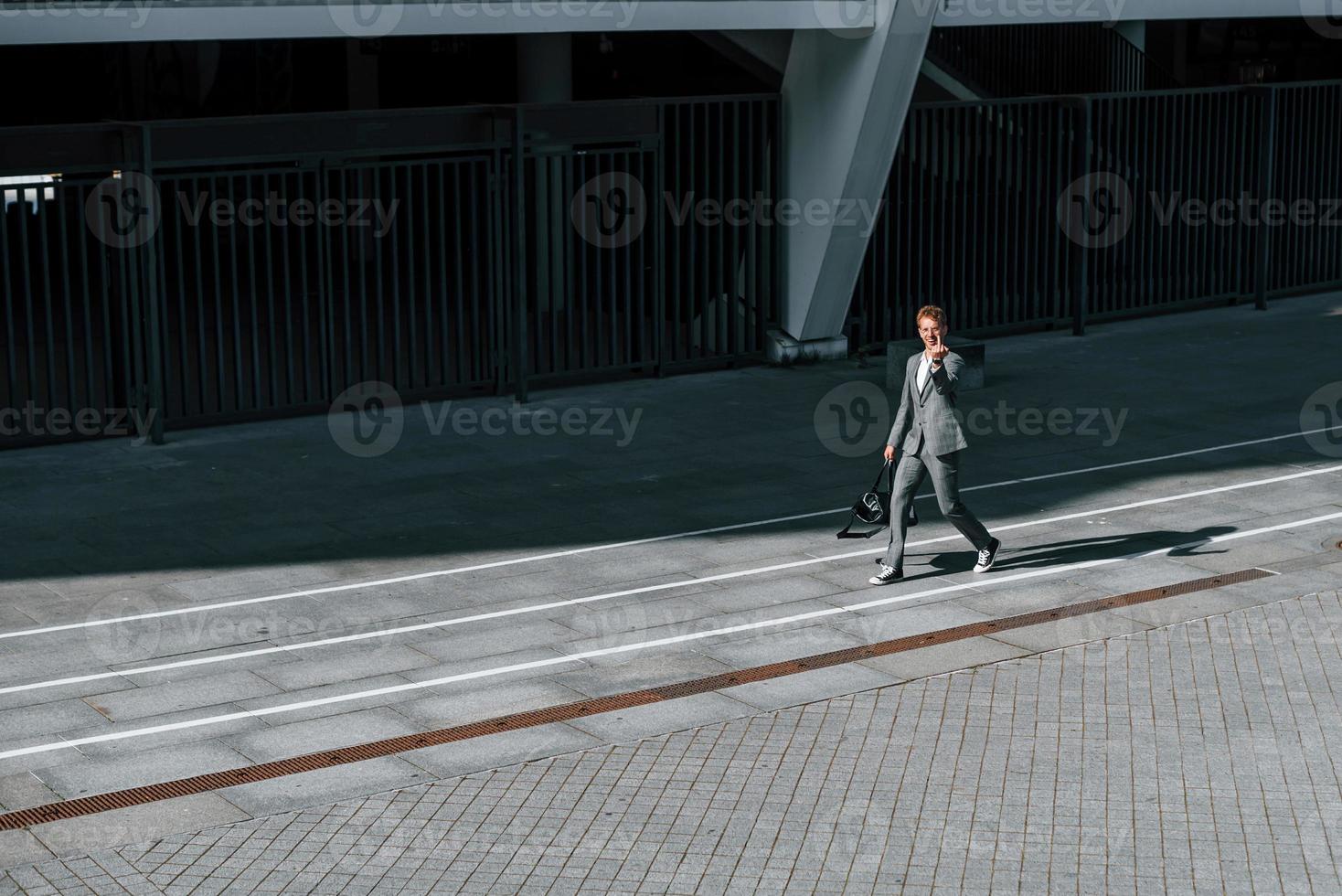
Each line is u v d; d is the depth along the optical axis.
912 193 18.48
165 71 25.92
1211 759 7.88
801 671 9.05
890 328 18.86
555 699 8.64
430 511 12.32
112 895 6.52
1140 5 19.11
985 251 19.23
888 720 8.36
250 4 13.00
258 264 20.67
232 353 14.83
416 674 9.00
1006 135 19.02
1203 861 6.85
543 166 18.08
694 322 17.66
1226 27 29.83
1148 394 16.58
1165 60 29.31
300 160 14.53
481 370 16.33
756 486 13.09
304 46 26.19
